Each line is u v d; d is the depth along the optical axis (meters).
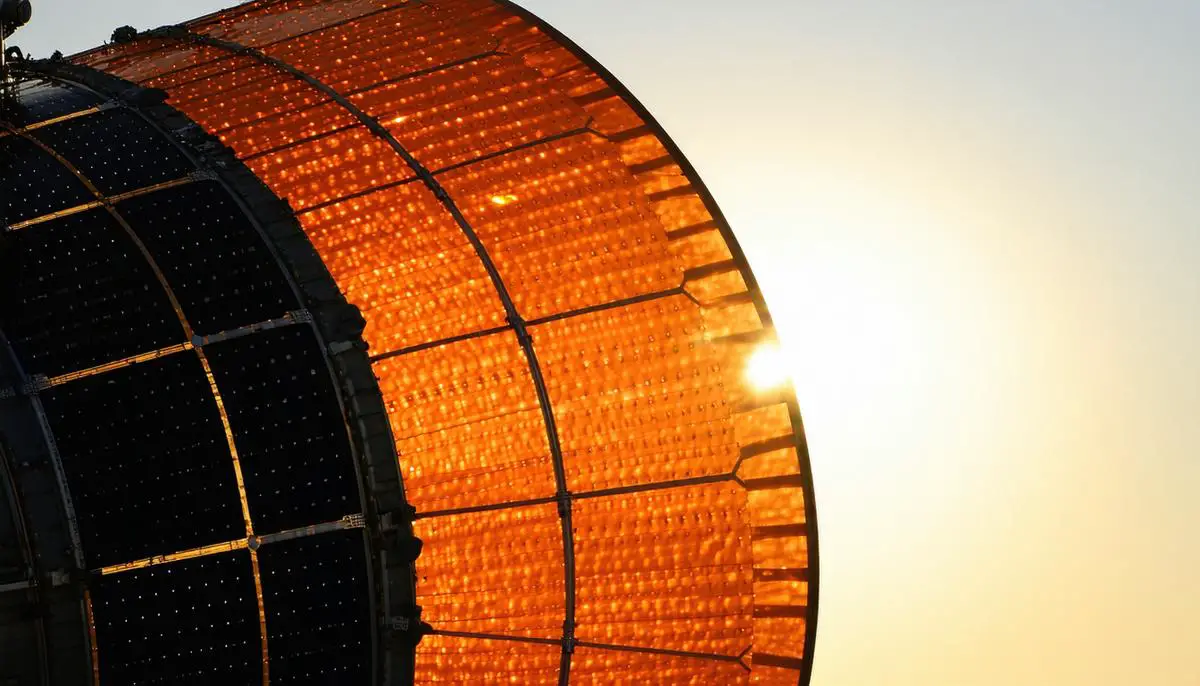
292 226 23.77
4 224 23.75
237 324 22.47
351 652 21.83
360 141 26.28
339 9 31.56
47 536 21.38
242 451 21.84
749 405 24.89
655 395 24.50
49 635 21.14
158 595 21.61
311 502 21.81
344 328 22.62
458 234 24.80
